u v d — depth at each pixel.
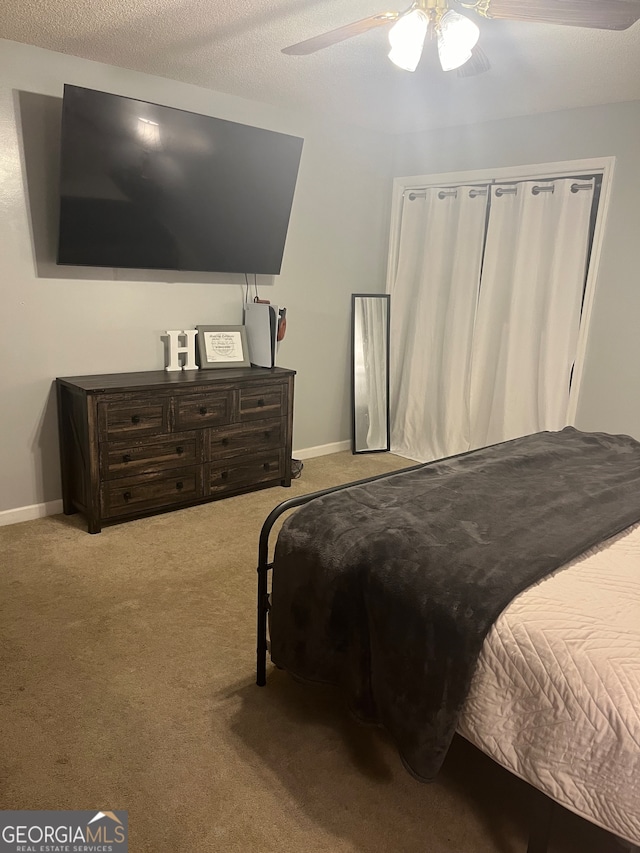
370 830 1.56
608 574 1.60
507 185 3.97
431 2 1.75
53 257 3.15
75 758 1.74
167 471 3.36
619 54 2.69
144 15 2.49
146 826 1.54
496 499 2.00
